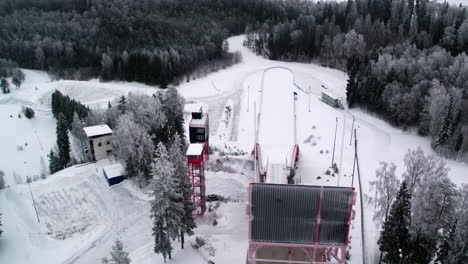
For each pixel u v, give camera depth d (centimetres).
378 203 5675
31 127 10606
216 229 6053
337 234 3981
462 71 9838
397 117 9488
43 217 6606
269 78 10150
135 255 5675
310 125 9656
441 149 8044
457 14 14975
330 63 14938
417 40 13538
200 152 5991
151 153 7194
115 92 12888
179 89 13188
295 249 4803
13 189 7294
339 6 17800
